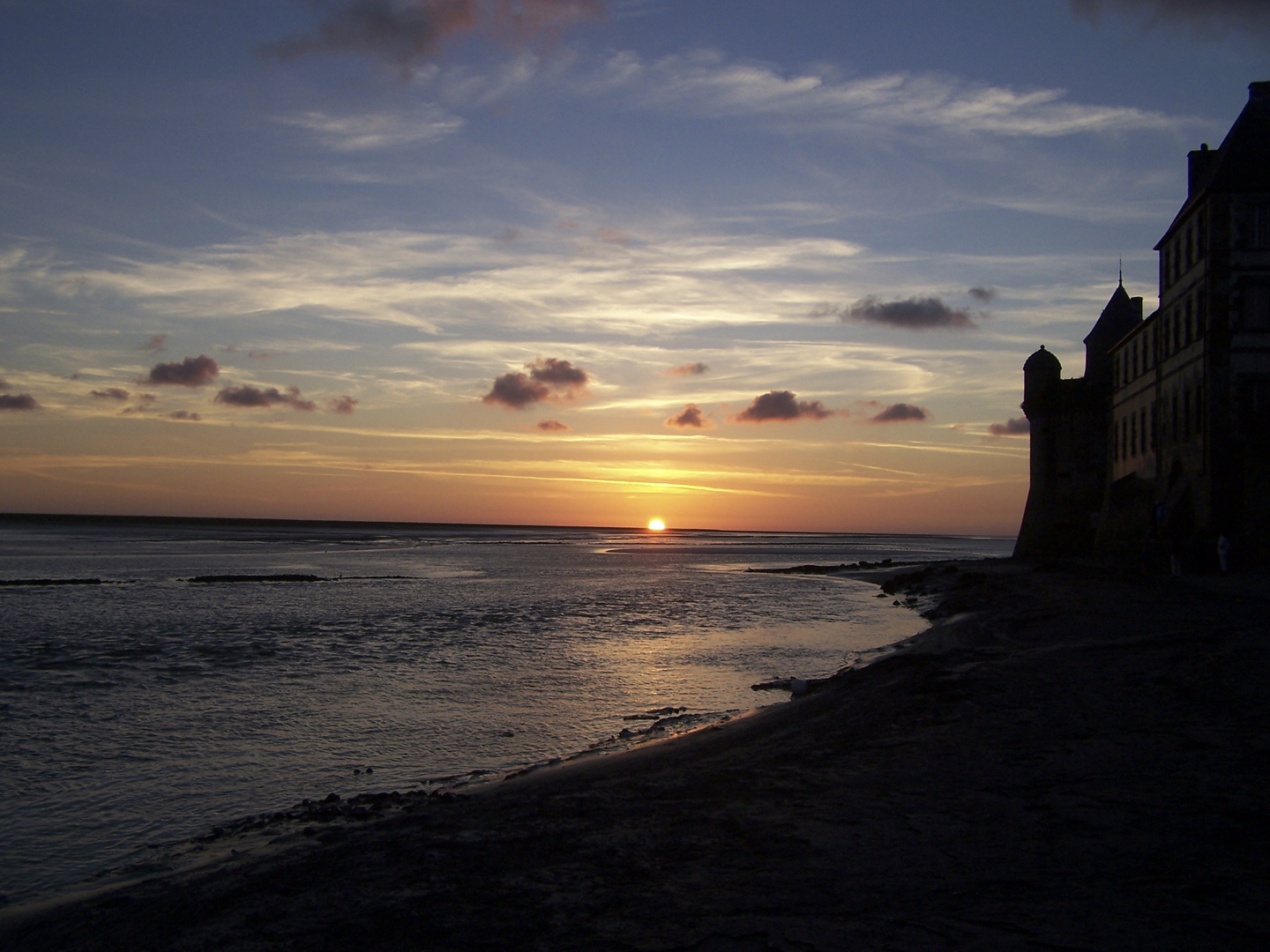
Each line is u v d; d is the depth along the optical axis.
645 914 6.46
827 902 6.46
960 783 9.38
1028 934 5.71
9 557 90.62
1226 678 13.53
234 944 6.65
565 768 13.30
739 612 42.88
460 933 6.38
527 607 44.69
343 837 10.20
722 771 11.26
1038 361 69.94
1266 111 44.19
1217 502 41.81
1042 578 42.19
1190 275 45.75
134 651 29.12
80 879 10.49
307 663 26.64
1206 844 7.18
